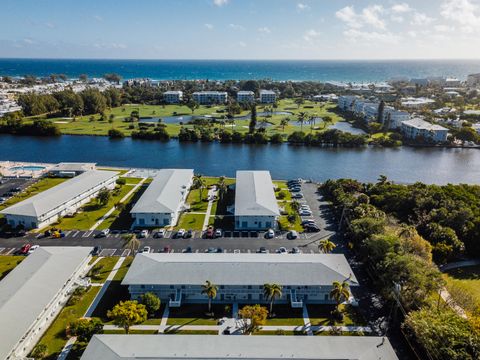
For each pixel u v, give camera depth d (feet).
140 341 212.84
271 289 252.42
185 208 438.40
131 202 457.68
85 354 202.69
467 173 623.77
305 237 377.91
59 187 448.24
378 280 293.43
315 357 201.77
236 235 380.17
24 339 226.17
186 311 265.34
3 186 512.22
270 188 455.22
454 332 211.82
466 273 321.52
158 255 303.07
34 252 309.01
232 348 208.44
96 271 309.63
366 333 246.88
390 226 357.41
